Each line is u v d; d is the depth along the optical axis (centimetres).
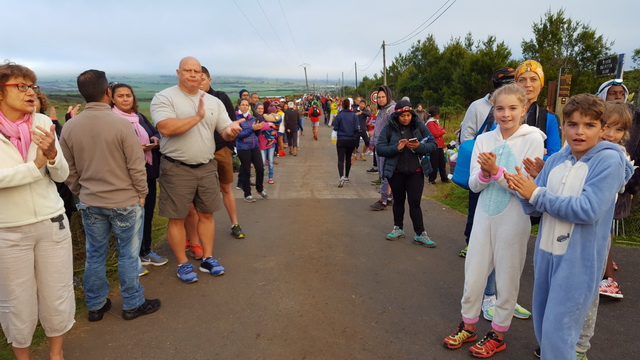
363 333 303
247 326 314
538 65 328
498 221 263
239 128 391
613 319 313
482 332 304
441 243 497
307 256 459
